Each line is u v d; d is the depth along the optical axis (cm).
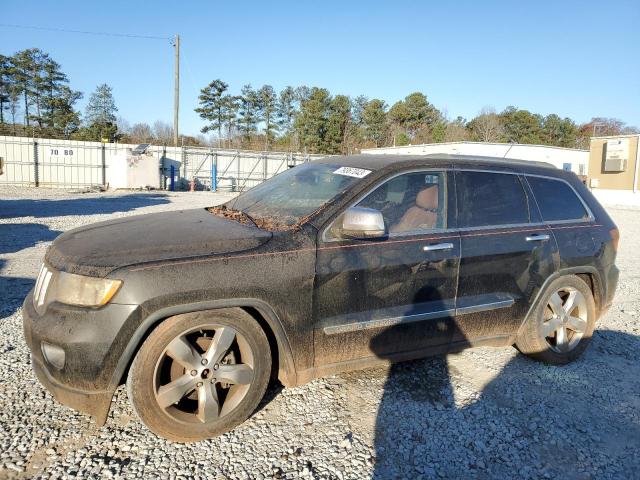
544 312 428
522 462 298
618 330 554
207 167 3359
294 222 343
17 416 316
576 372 430
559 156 3350
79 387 270
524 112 6975
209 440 301
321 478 272
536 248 416
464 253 377
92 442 293
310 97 6331
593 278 458
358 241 337
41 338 274
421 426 329
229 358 309
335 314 328
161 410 284
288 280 308
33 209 1584
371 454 296
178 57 3616
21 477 259
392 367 419
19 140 2773
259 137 6869
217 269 289
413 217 368
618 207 2730
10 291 589
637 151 2861
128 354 270
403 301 354
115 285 269
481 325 396
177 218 367
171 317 283
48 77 5981
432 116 6912
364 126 6844
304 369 326
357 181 363
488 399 371
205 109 6600
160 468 273
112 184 2916
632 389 402
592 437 329
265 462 283
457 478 280
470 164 411
